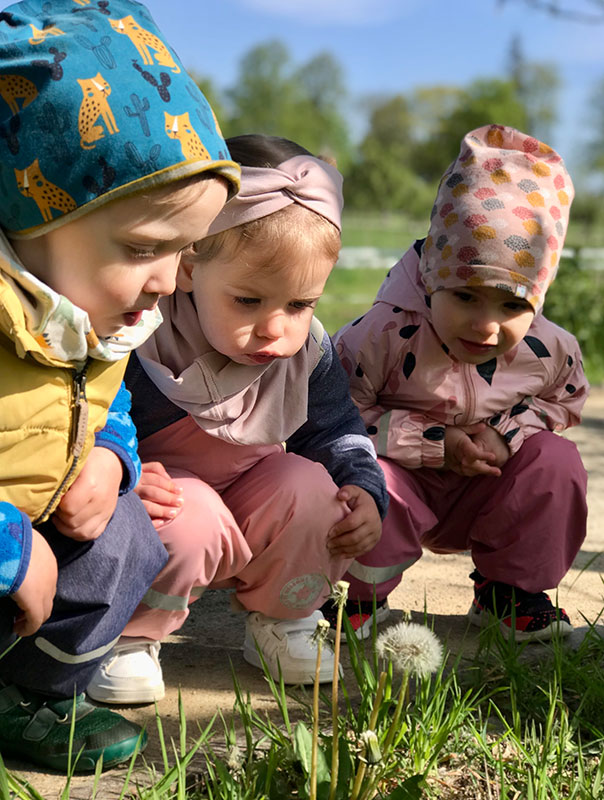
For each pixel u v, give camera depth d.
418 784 1.61
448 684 1.91
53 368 1.61
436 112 87.56
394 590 2.87
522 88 78.38
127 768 1.78
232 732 1.75
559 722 1.90
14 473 1.61
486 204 2.48
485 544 2.58
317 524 2.15
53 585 1.62
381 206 68.94
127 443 1.82
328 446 2.33
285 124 83.50
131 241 1.55
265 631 2.21
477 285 2.43
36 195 1.52
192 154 1.56
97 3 1.63
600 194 66.75
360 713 1.81
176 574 2.02
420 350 2.59
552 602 2.77
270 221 1.92
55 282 1.58
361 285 19.88
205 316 2.03
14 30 1.56
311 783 1.48
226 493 2.25
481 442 2.61
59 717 1.79
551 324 2.75
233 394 2.14
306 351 2.25
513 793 1.72
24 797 1.54
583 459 4.85
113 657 2.03
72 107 1.50
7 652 1.69
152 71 1.58
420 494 2.66
